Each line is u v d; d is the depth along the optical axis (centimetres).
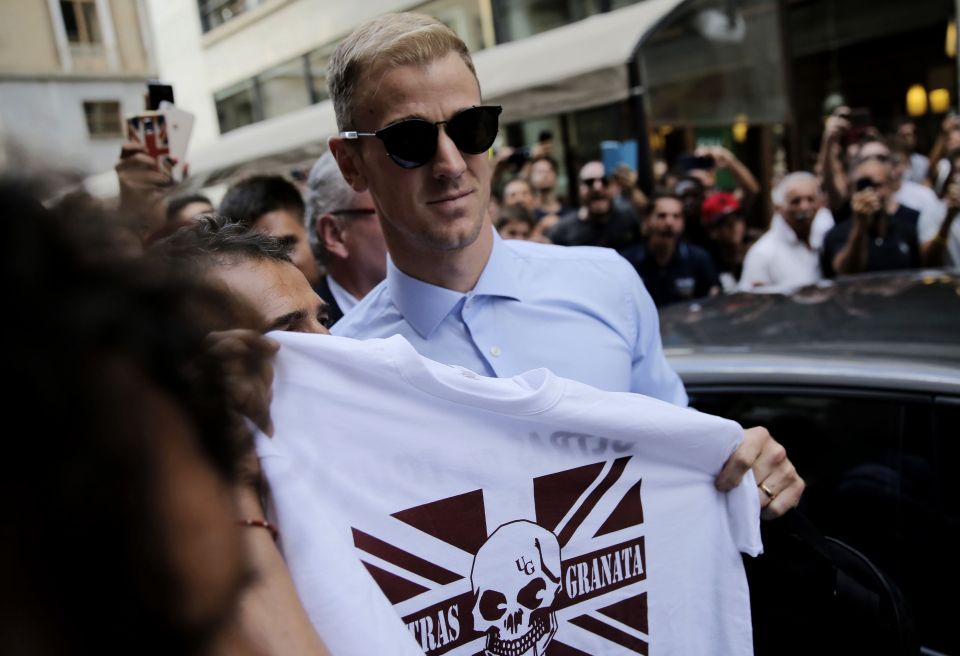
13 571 37
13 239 36
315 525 75
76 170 42
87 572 37
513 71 578
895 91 938
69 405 35
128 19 1525
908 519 169
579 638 109
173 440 40
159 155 264
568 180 741
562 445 106
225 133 1418
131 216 42
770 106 781
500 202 594
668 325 236
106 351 37
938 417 167
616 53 498
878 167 397
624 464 111
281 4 1200
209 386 44
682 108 681
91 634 38
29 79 1388
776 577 139
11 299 35
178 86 1484
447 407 98
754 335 212
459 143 132
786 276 428
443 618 99
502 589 102
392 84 130
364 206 213
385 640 74
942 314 203
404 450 96
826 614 134
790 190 423
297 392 92
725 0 712
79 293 37
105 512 37
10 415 35
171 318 41
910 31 903
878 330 198
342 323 159
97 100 1505
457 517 99
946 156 534
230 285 99
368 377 94
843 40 954
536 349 145
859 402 178
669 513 115
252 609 60
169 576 40
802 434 184
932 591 165
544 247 158
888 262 407
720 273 478
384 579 95
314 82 1191
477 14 957
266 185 267
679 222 410
